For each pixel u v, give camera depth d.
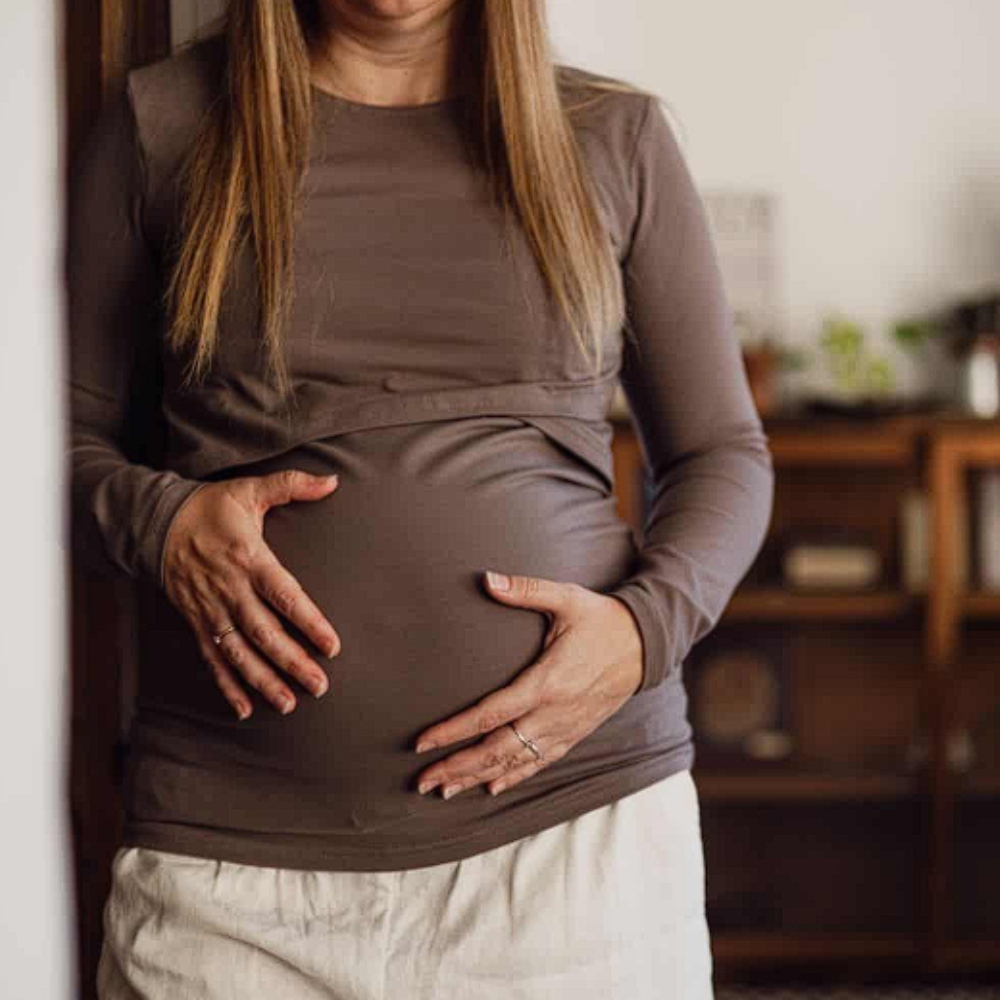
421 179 1.38
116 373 1.47
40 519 0.61
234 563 1.32
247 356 1.36
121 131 1.41
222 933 1.31
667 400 1.52
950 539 3.83
